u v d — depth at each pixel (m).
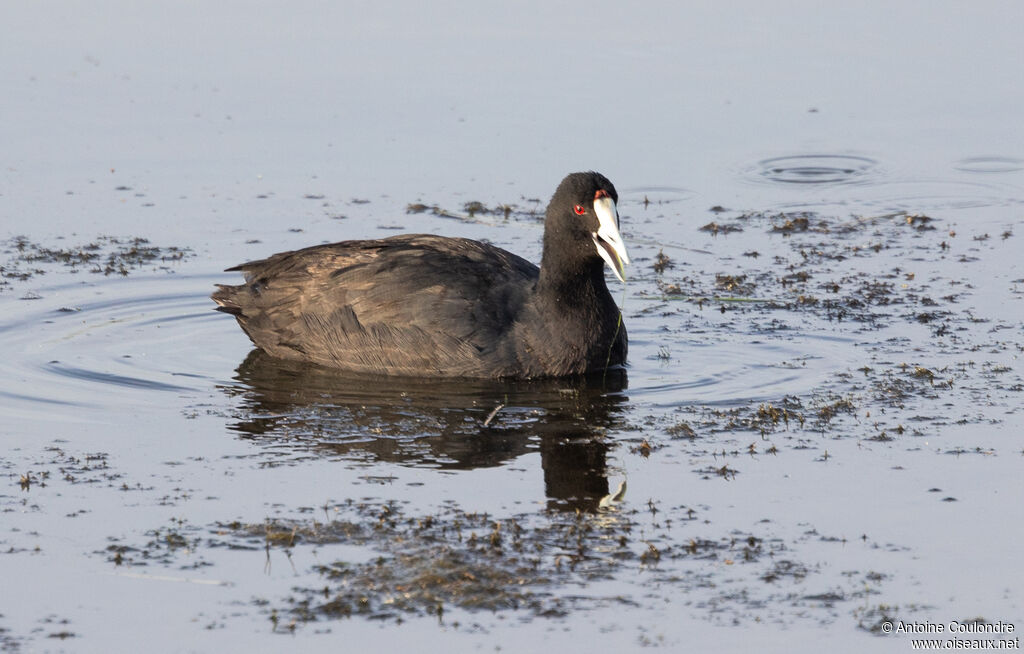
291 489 11.50
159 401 13.83
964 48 27.00
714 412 13.44
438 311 14.63
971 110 24.34
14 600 9.58
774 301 17.11
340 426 13.09
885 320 16.27
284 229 19.69
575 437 12.76
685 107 24.41
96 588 9.75
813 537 10.49
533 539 10.48
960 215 20.36
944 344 15.32
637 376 14.63
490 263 15.18
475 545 10.38
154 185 21.36
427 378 14.71
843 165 22.38
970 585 9.71
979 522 10.69
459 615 9.37
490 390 14.27
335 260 15.34
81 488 11.48
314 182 21.64
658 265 18.61
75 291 17.31
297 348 15.31
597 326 14.74
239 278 17.88
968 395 13.66
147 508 11.09
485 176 21.86
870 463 11.95
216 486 11.55
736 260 18.80
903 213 20.50
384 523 10.77
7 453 12.30
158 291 17.41
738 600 9.56
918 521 10.73
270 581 9.85
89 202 20.64
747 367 14.81
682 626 9.21
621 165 22.23
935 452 12.16
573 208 14.50
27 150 22.47
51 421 13.19
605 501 11.23
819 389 13.99
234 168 22.09
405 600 9.57
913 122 23.97
